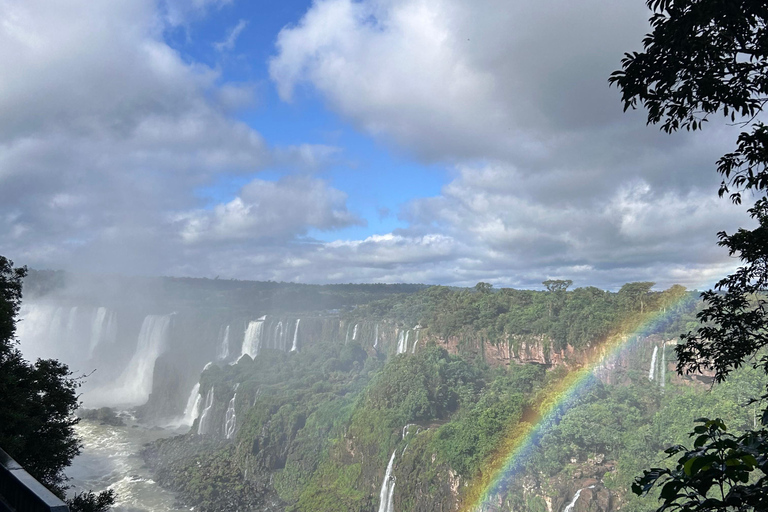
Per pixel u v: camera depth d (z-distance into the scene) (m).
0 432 25.50
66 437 33.03
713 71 10.62
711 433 5.82
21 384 30.03
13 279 35.00
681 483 5.31
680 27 10.12
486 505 64.69
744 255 13.14
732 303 13.97
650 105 11.37
